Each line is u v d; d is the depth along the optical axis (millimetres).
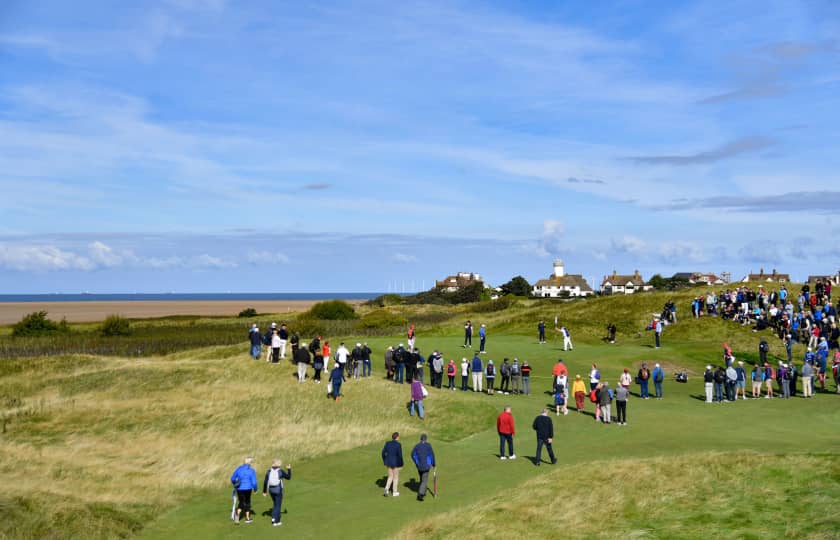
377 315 71312
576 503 18375
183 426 31094
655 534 16312
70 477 22891
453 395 35094
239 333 74375
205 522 18812
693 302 60312
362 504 19766
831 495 17969
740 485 19328
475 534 16328
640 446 24734
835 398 35375
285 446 27266
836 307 51969
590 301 72438
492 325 65250
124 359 48656
